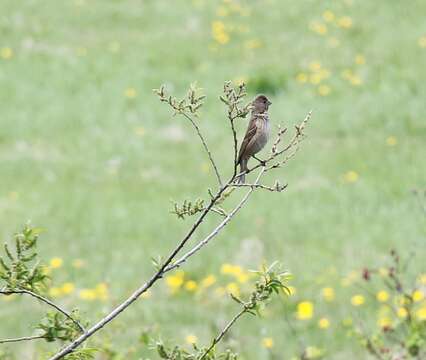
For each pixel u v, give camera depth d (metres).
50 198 17.67
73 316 5.43
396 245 15.02
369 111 21.38
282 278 5.39
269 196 17.30
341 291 13.52
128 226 16.27
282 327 12.42
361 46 24.97
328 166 18.72
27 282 5.26
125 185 18.33
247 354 11.49
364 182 17.78
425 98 21.84
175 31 26.59
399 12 26.77
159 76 23.94
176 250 5.30
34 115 22.03
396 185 17.55
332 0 27.58
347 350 11.62
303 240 15.49
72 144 20.55
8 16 27.36
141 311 12.88
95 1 28.53
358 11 26.97
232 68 24.12
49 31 26.64
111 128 21.38
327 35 25.72
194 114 5.26
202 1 28.14
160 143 20.39
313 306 13.10
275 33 26.05
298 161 18.89
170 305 13.25
